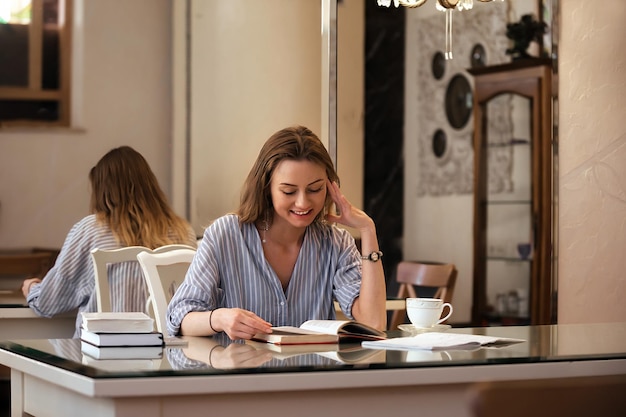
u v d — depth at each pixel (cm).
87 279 377
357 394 178
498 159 652
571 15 393
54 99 640
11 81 632
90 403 176
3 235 625
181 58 663
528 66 625
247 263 255
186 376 167
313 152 245
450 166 709
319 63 673
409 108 743
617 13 373
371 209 741
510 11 666
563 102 396
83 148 645
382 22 746
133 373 167
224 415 170
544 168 620
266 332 221
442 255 712
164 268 297
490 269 656
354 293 261
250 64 668
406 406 182
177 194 661
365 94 741
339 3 735
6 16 632
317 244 262
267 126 667
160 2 661
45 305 377
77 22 644
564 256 396
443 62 716
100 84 649
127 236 378
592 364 194
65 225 639
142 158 389
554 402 133
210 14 663
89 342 212
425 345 205
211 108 663
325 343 216
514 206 640
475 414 130
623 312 371
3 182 627
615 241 375
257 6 666
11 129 631
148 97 659
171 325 240
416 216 738
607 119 378
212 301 248
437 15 719
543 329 258
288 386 170
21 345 211
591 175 384
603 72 379
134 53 656
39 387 204
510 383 132
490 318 655
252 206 252
